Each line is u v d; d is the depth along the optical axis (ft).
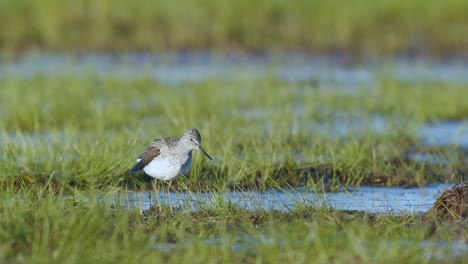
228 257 29.53
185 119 57.82
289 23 102.73
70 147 47.50
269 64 89.97
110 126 58.85
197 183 42.39
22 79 76.28
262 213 35.91
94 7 101.76
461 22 103.71
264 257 29.76
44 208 34.17
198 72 84.43
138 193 39.01
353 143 49.67
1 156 43.80
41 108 63.00
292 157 46.70
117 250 29.84
